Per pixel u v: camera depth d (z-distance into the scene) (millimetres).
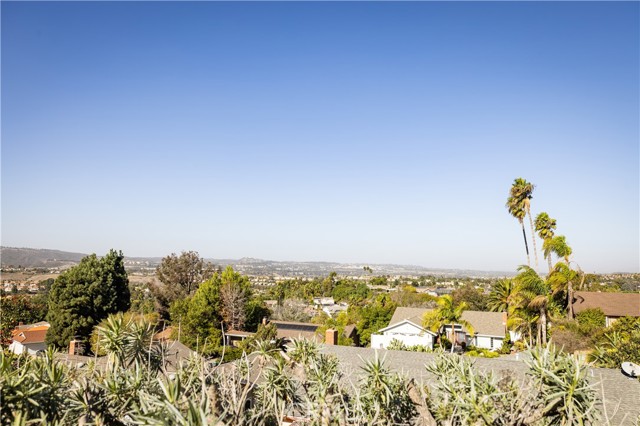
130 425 4863
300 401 6207
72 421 4836
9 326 31797
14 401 4406
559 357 5398
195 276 59219
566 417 5113
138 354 6641
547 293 31000
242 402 4762
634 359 18359
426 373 9898
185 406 4211
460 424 5516
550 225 42062
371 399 5648
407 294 64562
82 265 40531
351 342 37719
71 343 20609
